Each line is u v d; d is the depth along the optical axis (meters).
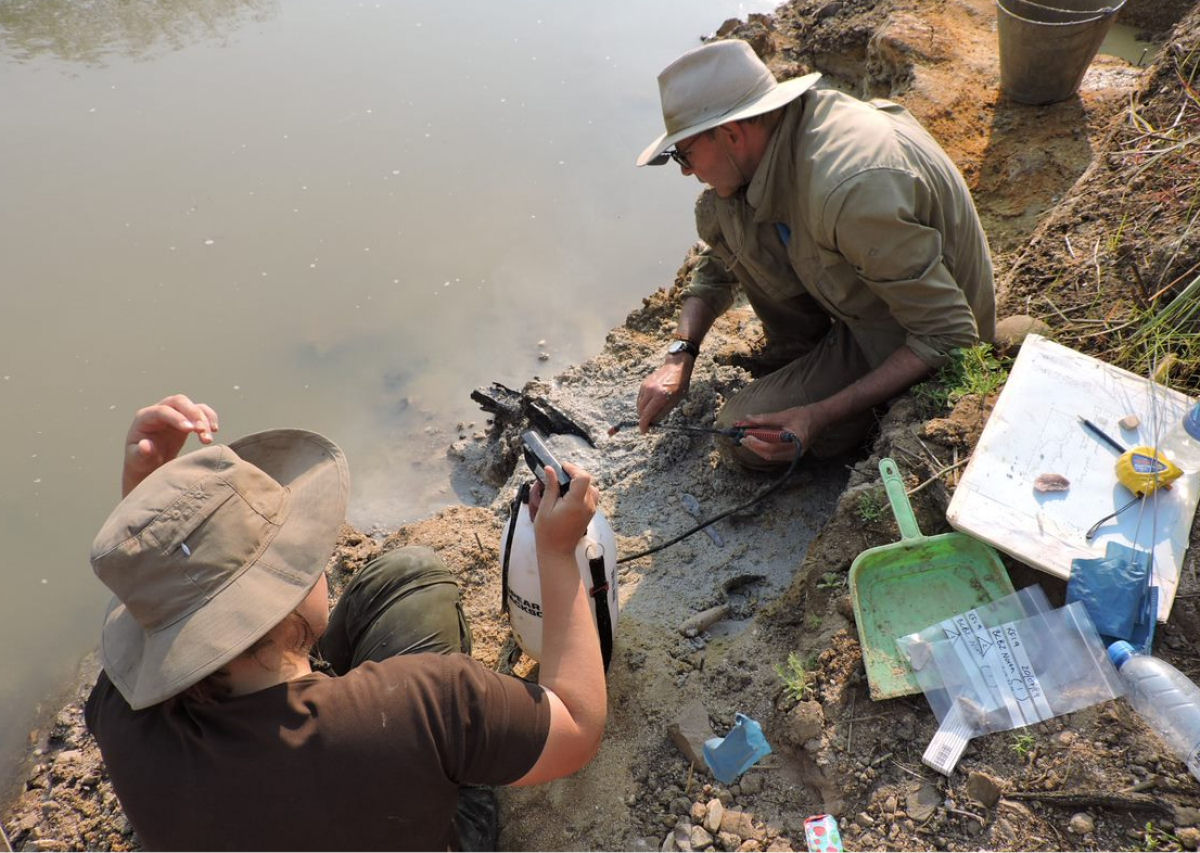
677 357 3.85
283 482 1.97
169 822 1.70
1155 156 3.79
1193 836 2.12
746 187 3.28
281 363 5.50
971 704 2.41
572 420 4.55
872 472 3.05
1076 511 2.62
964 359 3.12
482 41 8.23
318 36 8.47
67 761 3.56
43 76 7.95
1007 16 4.98
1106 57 5.76
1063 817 2.24
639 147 6.91
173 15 8.77
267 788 1.68
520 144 7.03
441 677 1.81
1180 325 3.15
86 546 4.68
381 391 5.34
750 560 3.53
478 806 2.57
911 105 5.34
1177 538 2.54
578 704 1.98
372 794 1.72
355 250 6.20
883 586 2.69
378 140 7.14
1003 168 5.02
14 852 3.26
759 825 2.50
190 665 1.63
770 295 3.70
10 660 4.19
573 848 2.61
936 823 2.30
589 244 6.17
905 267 2.98
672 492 3.97
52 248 6.21
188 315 5.79
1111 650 2.38
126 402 5.29
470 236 6.27
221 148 7.11
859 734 2.49
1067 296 3.62
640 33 8.10
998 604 2.55
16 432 5.16
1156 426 2.80
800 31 6.99
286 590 1.73
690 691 2.91
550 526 2.09
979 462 2.75
